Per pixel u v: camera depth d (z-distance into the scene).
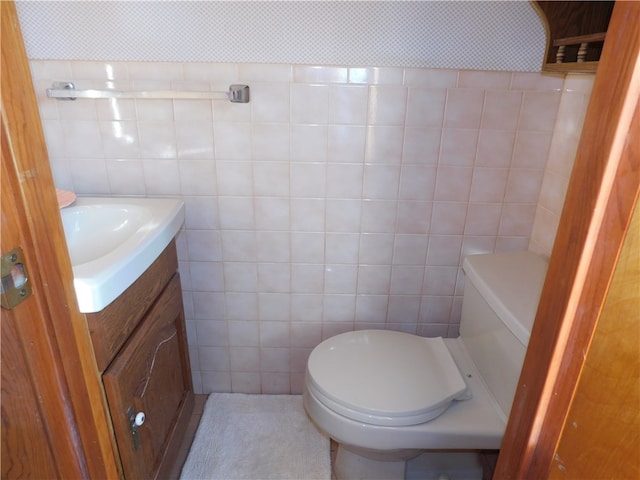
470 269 1.28
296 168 1.34
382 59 1.22
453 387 1.14
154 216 1.14
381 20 1.18
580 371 0.51
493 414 1.11
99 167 1.33
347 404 1.09
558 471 0.56
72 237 1.18
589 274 0.48
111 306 0.87
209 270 1.47
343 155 1.32
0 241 0.47
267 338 1.58
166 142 1.30
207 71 1.23
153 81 1.24
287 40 1.20
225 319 1.55
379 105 1.26
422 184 1.35
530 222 1.40
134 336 0.98
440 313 1.53
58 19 1.18
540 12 1.13
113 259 0.86
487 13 1.18
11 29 0.48
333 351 1.27
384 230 1.42
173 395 1.25
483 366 1.21
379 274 1.48
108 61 1.22
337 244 1.43
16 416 0.54
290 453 1.44
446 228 1.41
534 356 0.60
